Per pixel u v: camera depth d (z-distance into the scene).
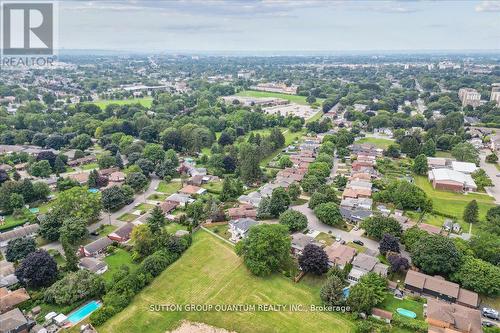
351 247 136.88
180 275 125.69
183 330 102.88
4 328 95.75
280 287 120.19
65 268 124.12
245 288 119.69
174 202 183.62
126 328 102.31
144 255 135.00
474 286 114.38
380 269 123.94
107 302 108.38
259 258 125.94
